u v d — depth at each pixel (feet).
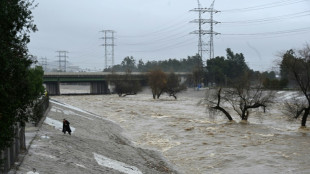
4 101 47.67
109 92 636.48
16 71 49.80
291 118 221.87
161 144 160.04
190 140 168.25
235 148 146.51
